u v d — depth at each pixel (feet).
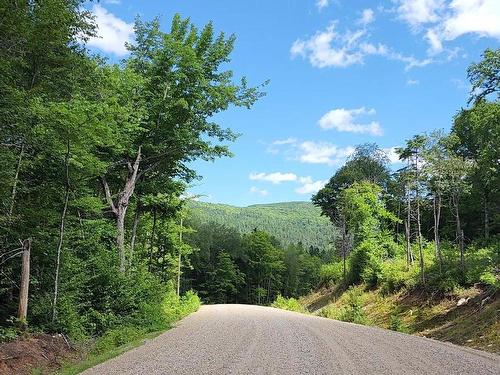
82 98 47.57
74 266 47.96
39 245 45.27
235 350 36.37
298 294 334.24
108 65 63.62
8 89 41.86
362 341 43.60
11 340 35.35
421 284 89.56
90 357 35.58
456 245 112.27
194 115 74.33
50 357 34.91
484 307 63.00
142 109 65.26
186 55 68.64
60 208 51.26
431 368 29.53
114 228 67.00
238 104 74.54
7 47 45.14
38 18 45.85
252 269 315.78
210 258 305.94
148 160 77.05
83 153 46.42
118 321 52.24
